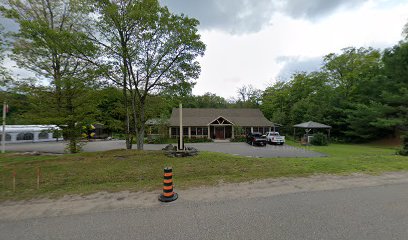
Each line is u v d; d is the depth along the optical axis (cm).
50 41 934
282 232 299
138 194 515
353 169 717
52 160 947
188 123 3028
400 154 1095
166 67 1148
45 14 1231
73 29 1187
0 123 2278
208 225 328
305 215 359
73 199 490
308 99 3170
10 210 429
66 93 1185
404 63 1803
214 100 5638
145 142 2527
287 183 574
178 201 452
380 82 2097
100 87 1139
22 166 841
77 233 316
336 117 2647
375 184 548
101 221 358
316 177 630
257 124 3028
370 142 2330
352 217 346
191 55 1157
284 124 3397
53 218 379
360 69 2548
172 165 823
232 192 507
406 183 554
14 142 2403
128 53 1060
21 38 1109
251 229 311
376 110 1975
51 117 1180
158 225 334
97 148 1967
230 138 2945
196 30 1112
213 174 708
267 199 449
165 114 2833
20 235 317
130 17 979
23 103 1262
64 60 1238
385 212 365
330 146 2097
